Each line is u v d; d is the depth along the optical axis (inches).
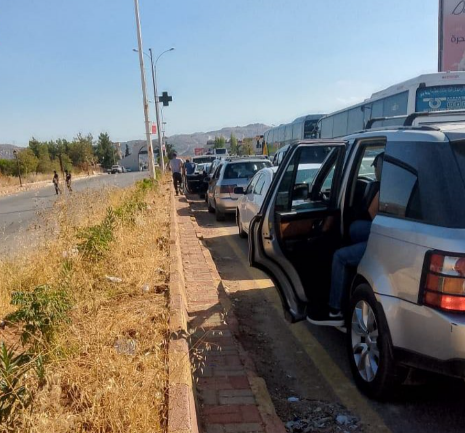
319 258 185.8
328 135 929.5
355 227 180.1
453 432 133.5
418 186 131.9
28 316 146.2
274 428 125.4
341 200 189.2
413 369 134.7
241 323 221.3
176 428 107.7
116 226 322.3
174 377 129.2
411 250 126.5
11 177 2011.6
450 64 878.4
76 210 366.3
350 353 158.7
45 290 163.2
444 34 875.4
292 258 181.9
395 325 131.6
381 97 651.5
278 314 234.2
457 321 114.3
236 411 133.1
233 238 450.9
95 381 121.6
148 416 109.3
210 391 144.9
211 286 257.4
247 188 424.5
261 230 189.6
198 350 166.1
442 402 147.6
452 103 560.7
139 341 155.4
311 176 289.4
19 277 236.2
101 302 193.6
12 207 924.0
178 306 188.7
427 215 125.5
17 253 284.8
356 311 153.9
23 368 118.3
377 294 138.0
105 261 250.7
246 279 301.1
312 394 157.6
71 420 106.4
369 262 145.9
